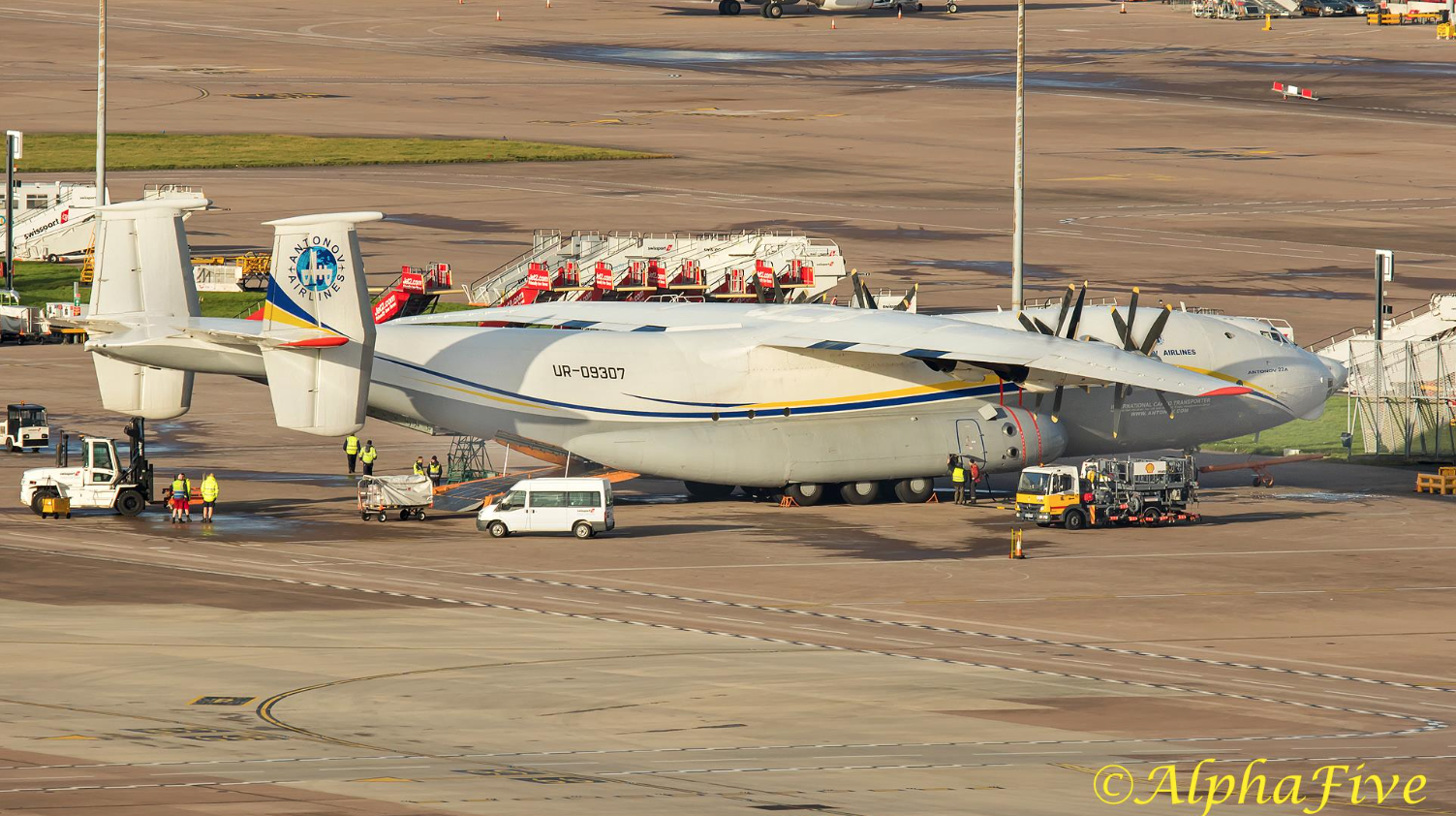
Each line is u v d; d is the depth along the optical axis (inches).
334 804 3996.1
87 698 5059.1
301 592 6663.4
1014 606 6648.6
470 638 5949.8
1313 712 5142.7
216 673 5378.9
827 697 5211.6
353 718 4881.9
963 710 5083.7
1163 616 6491.1
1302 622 6412.4
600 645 5876.0
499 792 4146.2
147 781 4178.2
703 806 4050.2
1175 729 4913.9
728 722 4901.6
